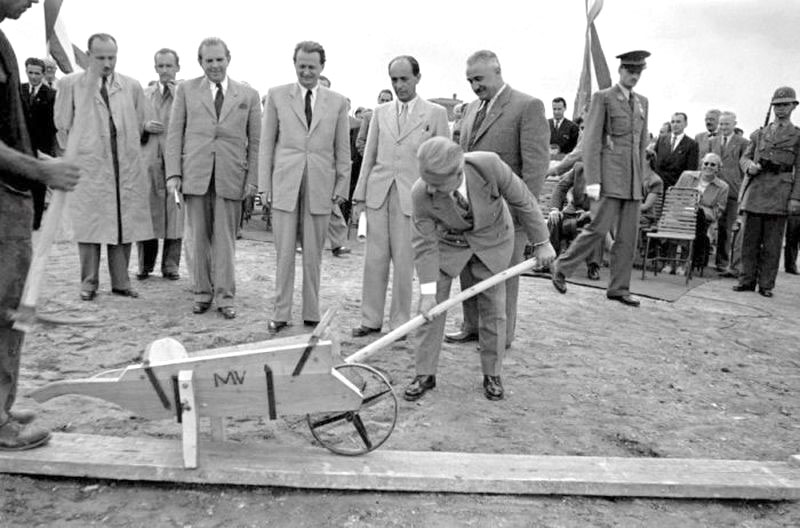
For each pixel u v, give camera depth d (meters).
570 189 9.04
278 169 5.29
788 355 5.64
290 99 5.30
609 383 4.65
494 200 3.77
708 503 3.05
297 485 2.90
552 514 2.87
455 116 10.66
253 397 2.88
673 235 8.57
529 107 4.66
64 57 4.97
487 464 3.14
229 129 5.50
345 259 9.07
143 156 6.81
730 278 9.61
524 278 8.38
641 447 3.63
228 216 5.64
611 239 9.35
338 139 5.40
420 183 3.66
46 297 6.05
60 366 4.35
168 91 7.13
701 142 10.86
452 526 2.73
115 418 3.61
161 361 2.96
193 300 6.27
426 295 3.78
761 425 4.06
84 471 2.88
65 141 5.89
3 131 2.74
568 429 3.81
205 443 3.16
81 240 5.91
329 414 3.16
